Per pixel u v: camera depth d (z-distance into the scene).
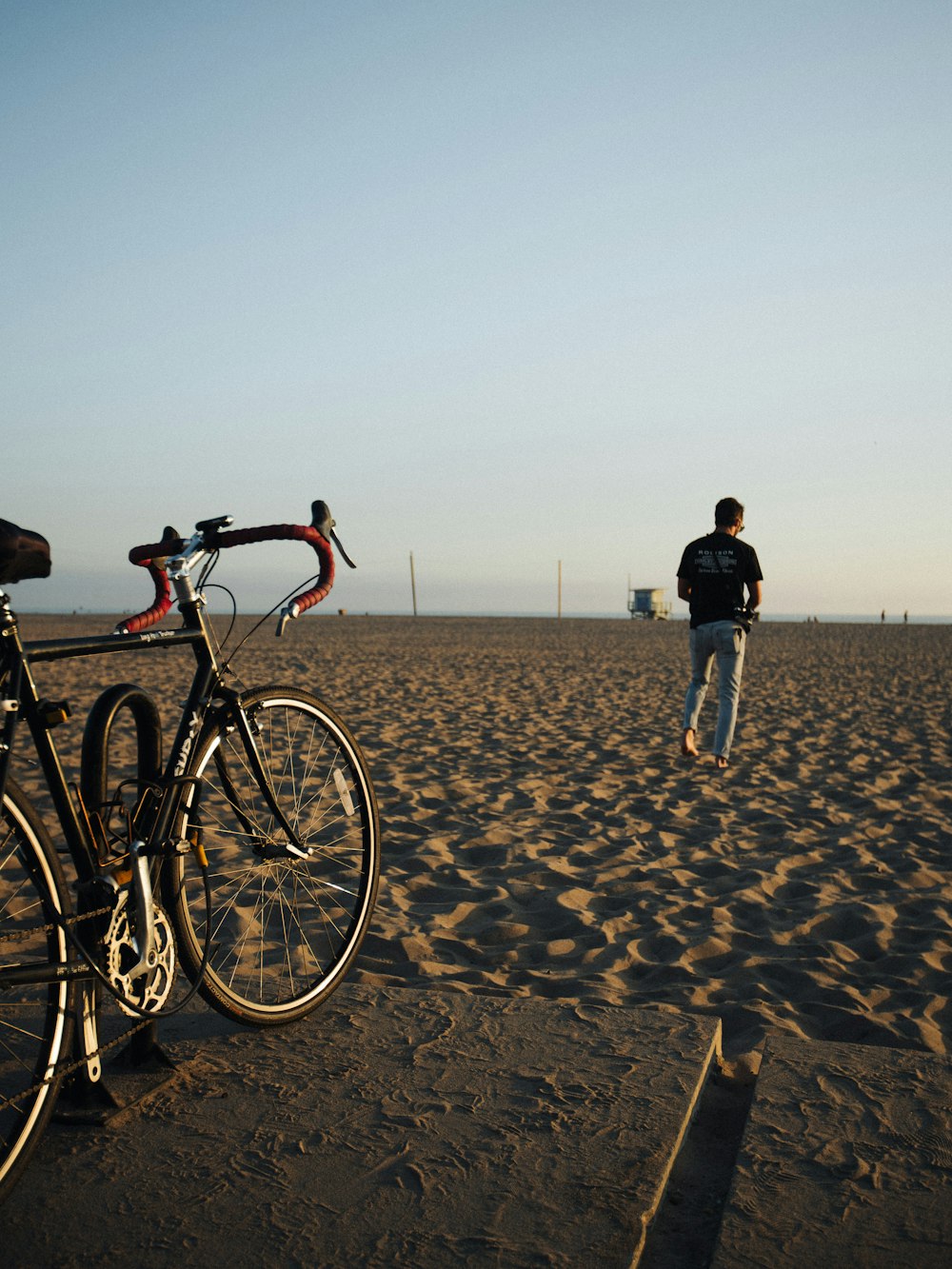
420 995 2.80
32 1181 1.95
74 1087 2.18
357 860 4.84
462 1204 1.88
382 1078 2.34
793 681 16.31
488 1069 2.38
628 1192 1.91
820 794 6.90
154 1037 2.38
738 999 3.39
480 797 6.66
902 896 4.56
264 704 2.66
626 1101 2.22
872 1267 1.72
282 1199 1.90
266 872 3.11
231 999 2.47
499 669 19.06
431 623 57.47
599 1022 2.62
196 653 2.53
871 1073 2.36
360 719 10.75
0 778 1.85
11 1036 2.48
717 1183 2.07
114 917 2.06
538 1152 2.04
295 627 42.34
